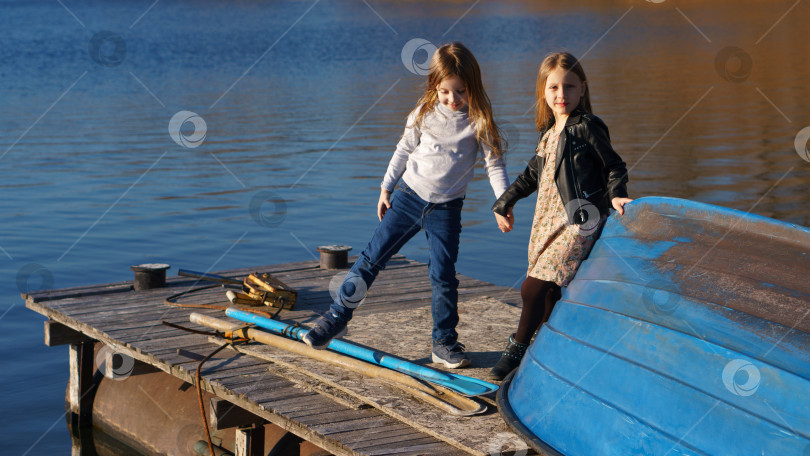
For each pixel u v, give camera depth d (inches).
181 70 1282.0
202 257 352.5
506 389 143.8
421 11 2918.3
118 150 596.7
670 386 113.2
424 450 129.8
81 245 370.3
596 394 121.2
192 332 192.4
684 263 124.9
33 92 1007.0
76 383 220.8
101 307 217.5
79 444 209.5
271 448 169.3
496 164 158.1
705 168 478.3
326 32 2213.3
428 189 155.9
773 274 115.5
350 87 996.6
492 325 190.1
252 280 219.5
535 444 124.3
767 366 106.0
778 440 101.1
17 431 213.2
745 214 123.3
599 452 117.3
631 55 1279.5
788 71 976.9
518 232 378.3
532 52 1398.9
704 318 115.8
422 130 156.9
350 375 158.1
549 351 134.1
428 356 169.0
